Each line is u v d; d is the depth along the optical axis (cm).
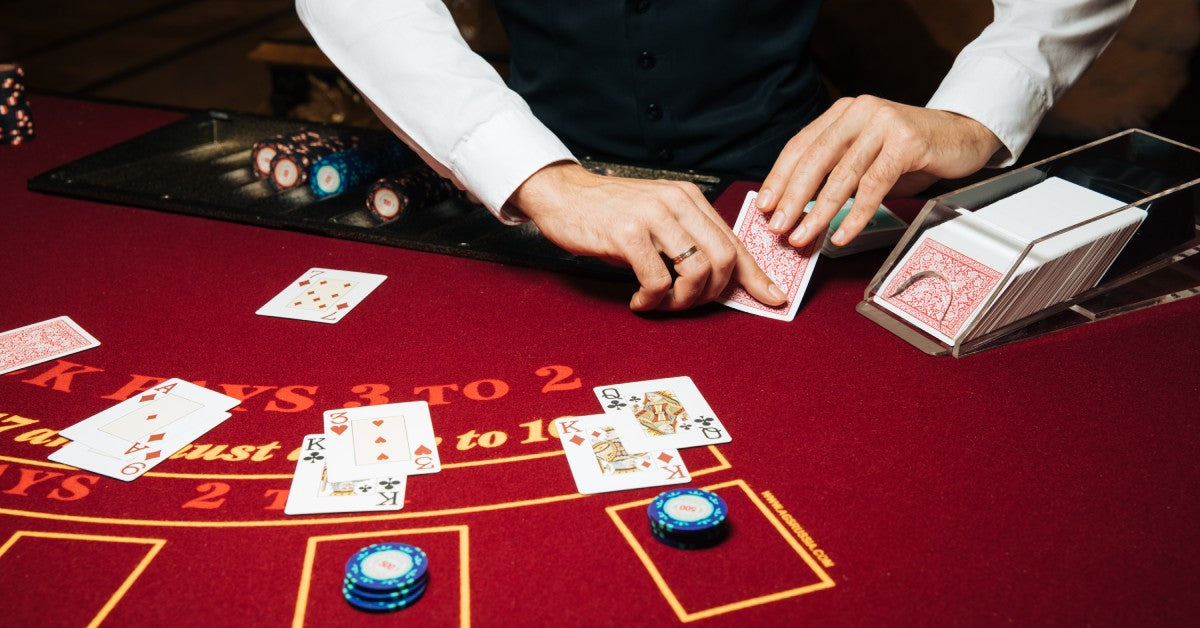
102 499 75
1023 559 70
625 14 117
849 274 103
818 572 69
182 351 91
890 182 94
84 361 89
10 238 109
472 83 98
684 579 69
